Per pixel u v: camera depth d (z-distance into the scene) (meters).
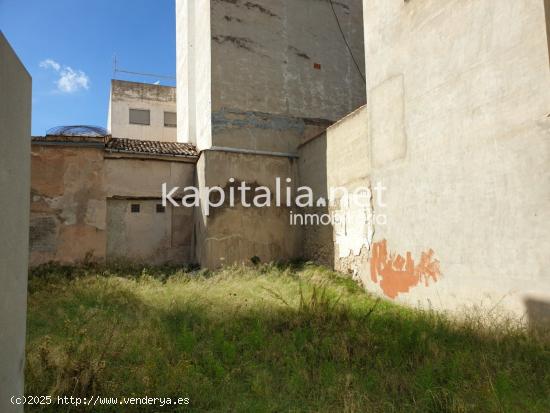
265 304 4.94
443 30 4.87
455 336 3.68
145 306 4.96
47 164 8.45
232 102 9.23
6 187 1.46
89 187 8.71
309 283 6.58
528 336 3.46
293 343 3.58
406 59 5.57
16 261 1.59
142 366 2.96
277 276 7.12
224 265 8.37
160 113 17.73
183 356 3.22
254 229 8.79
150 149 9.50
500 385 2.55
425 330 3.80
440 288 4.89
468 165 4.48
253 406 2.55
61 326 3.96
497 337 3.53
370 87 6.46
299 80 9.98
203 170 8.62
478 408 2.43
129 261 9.02
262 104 9.51
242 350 3.52
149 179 9.30
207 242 8.31
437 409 2.50
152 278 6.84
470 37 4.46
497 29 4.12
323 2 10.48
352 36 10.79
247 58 9.48
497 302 4.09
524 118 3.81
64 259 8.40
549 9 3.65
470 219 4.45
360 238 6.80
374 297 6.02
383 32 6.12
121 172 9.06
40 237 8.28
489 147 4.20
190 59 11.82
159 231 9.40
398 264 5.72
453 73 4.71
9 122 1.49
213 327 4.01
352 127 7.17
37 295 5.41
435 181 5.00
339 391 2.72
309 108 10.01
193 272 8.28
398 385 2.81
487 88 4.23
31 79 1.80
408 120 5.52
